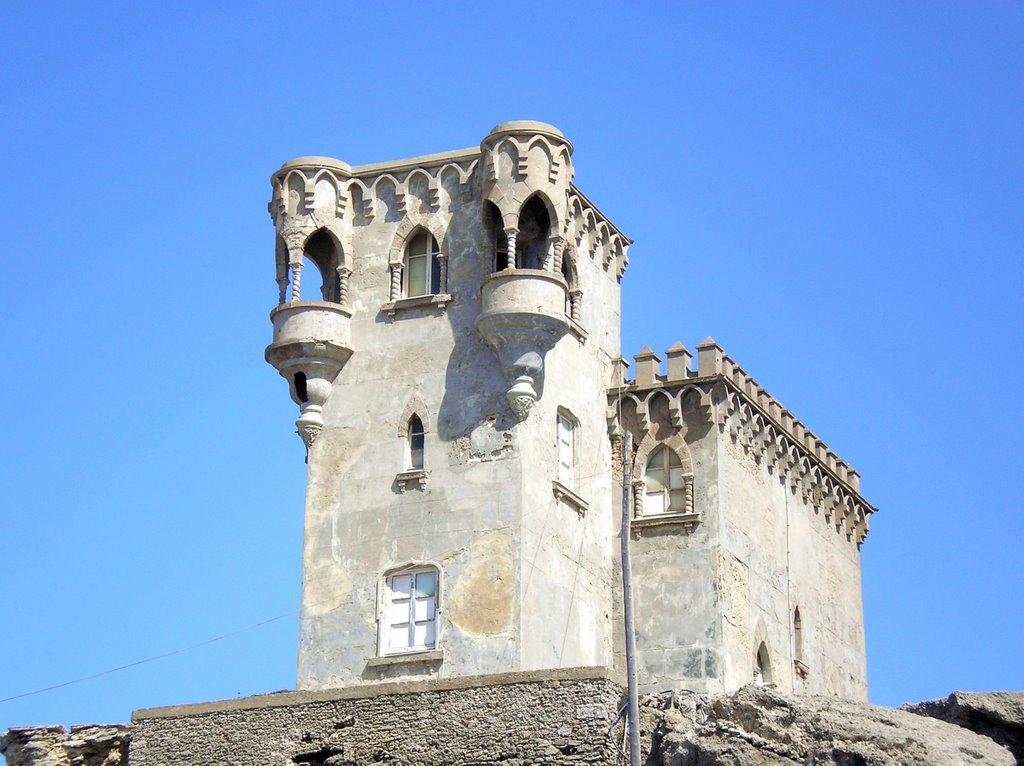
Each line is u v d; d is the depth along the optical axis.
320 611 60.78
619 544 64.12
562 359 62.84
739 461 65.81
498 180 61.25
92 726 60.66
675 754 52.22
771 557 67.25
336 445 62.09
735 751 51.06
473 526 59.78
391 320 62.62
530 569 59.41
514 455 60.00
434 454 60.94
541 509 60.50
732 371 66.25
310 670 60.34
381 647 59.78
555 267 61.00
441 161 63.38
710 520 63.44
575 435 63.28
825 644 70.94
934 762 49.03
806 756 50.50
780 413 69.81
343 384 62.62
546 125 61.44
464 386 61.19
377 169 63.97
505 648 58.34
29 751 60.28
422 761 55.84
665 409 64.94
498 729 55.31
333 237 63.50
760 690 52.97
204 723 58.75
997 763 49.50
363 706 57.12
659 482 64.62
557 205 61.22
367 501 61.25
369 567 60.62
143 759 59.00
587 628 61.88
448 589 59.50
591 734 54.28
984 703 52.47
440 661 58.91
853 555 75.25
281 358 62.62
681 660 62.41
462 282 62.16
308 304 62.47
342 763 56.75
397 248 63.19
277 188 63.88
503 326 60.09
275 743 57.72
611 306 66.69
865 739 50.25
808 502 71.38
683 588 63.06
